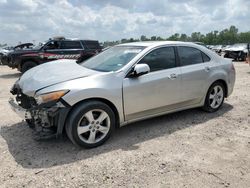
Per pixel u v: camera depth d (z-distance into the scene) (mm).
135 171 3441
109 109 4148
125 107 4336
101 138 4168
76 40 13648
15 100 4551
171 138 4480
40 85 3945
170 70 4859
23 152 3963
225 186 3131
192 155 3875
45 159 3752
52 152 3967
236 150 4047
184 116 5578
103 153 3938
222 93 5867
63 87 3830
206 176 3332
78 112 3861
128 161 3691
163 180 3242
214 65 5590
